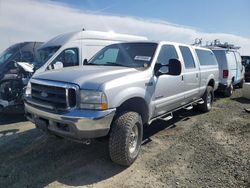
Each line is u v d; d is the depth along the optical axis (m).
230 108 9.11
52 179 3.81
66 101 3.70
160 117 5.43
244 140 5.67
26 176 3.88
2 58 8.02
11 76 7.09
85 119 3.61
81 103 3.70
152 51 5.12
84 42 8.13
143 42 5.45
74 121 3.61
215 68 8.58
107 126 3.80
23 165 4.22
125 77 4.17
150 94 4.68
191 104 7.19
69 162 4.37
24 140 5.32
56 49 7.51
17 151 4.77
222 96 11.86
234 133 6.16
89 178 3.87
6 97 7.11
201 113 8.15
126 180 3.85
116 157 4.07
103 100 3.71
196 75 6.82
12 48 8.16
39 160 4.42
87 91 3.69
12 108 7.12
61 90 3.77
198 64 7.07
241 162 4.54
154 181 3.85
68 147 4.97
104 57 5.55
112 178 3.89
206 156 4.78
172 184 3.78
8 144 5.10
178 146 5.24
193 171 4.19
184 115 7.83
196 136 5.89
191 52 6.81
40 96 4.07
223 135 6.01
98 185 3.70
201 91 7.45
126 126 3.99
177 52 5.92
